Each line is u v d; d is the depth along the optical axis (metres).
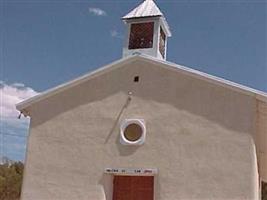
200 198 14.79
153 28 19.16
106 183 15.97
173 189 15.12
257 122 16.23
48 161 16.77
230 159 14.86
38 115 17.45
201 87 15.81
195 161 15.17
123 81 16.83
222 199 14.57
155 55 18.70
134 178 16.23
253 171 14.57
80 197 16.03
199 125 15.48
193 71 15.88
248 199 14.34
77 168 16.38
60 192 16.30
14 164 48.31
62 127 17.02
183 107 15.82
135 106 16.39
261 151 18.44
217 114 15.39
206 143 15.24
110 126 16.47
